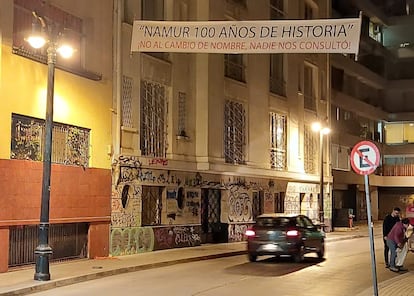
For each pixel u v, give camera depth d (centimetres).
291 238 1998
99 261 1916
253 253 2027
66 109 1866
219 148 2622
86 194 1942
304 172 3516
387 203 5916
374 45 5559
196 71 2570
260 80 3033
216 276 1675
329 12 4028
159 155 2352
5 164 1623
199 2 2594
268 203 3133
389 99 5900
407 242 1897
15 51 1672
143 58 2267
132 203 2175
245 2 2948
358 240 3275
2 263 1612
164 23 1794
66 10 1908
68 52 1571
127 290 1407
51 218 1783
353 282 1576
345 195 5009
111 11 2116
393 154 5794
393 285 1494
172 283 1529
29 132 1734
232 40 1738
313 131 3684
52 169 1792
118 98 2112
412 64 5912
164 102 2403
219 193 2791
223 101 2681
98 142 2011
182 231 2467
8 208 1630
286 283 1543
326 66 3922
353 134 5050
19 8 1716
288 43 1698
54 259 1853
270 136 3158
